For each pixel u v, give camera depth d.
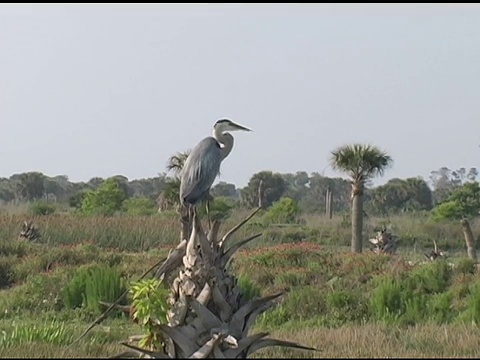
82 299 20.36
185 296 9.61
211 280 9.65
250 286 21.09
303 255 29.98
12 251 29.72
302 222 55.03
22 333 14.11
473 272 24.66
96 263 25.78
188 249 9.80
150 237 36.72
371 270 26.25
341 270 26.41
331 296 20.11
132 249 35.94
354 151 34.56
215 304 9.67
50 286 21.77
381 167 34.72
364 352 12.75
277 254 29.75
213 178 10.68
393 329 16.23
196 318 9.59
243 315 9.74
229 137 11.06
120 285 19.92
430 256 31.17
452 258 32.91
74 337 14.12
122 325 17.72
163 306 9.68
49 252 28.42
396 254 32.62
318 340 14.46
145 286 9.74
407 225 50.34
